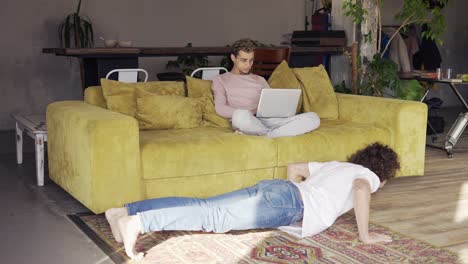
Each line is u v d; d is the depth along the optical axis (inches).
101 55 216.4
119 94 173.6
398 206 158.7
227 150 153.3
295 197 127.3
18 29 300.8
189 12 343.0
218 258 118.6
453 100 407.2
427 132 284.2
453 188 179.6
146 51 220.4
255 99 182.2
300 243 127.7
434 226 141.7
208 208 122.4
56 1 308.0
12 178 192.2
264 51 224.8
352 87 247.3
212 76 205.8
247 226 125.4
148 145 145.9
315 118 173.0
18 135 212.2
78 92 319.3
